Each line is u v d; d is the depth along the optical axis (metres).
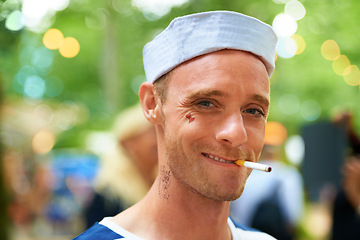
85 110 9.58
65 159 7.36
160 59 1.44
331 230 3.21
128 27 8.41
